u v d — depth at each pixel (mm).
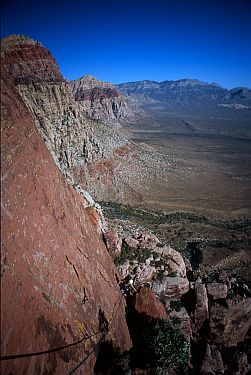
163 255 40375
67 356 19641
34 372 16016
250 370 32625
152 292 34188
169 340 27688
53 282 21281
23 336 16094
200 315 35344
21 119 24453
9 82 25781
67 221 27578
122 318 30547
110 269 34969
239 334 35344
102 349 24359
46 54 118875
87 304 24938
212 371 31438
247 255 70812
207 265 65125
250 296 38000
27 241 19531
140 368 26141
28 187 21797
